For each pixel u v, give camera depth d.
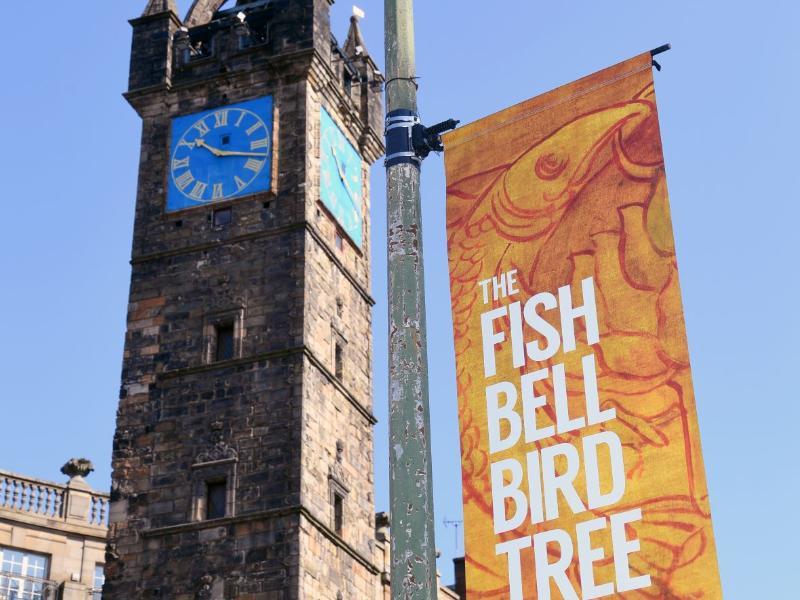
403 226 19.53
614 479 20.14
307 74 62.22
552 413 20.91
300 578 51.59
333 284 60.94
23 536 66.75
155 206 61.88
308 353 56.38
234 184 60.94
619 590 19.58
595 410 20.62
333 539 55.06
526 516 20.50
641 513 19.81
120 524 55.16
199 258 59.97
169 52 64.75
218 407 56.25
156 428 56.72
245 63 63.22
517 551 20.38
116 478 56.22
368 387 62.47
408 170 19.94
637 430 20.25
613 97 22.36
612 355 20.81
